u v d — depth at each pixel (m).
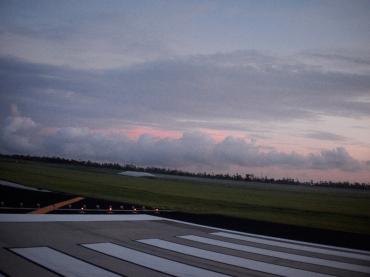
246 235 16.22
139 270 8.80
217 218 21.80
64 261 8.95
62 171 57.72
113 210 20.98
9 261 8.51
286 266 10.59
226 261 10.62
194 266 9.70
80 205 21.41
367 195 55.41
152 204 26.81
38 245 10.37
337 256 12.75
